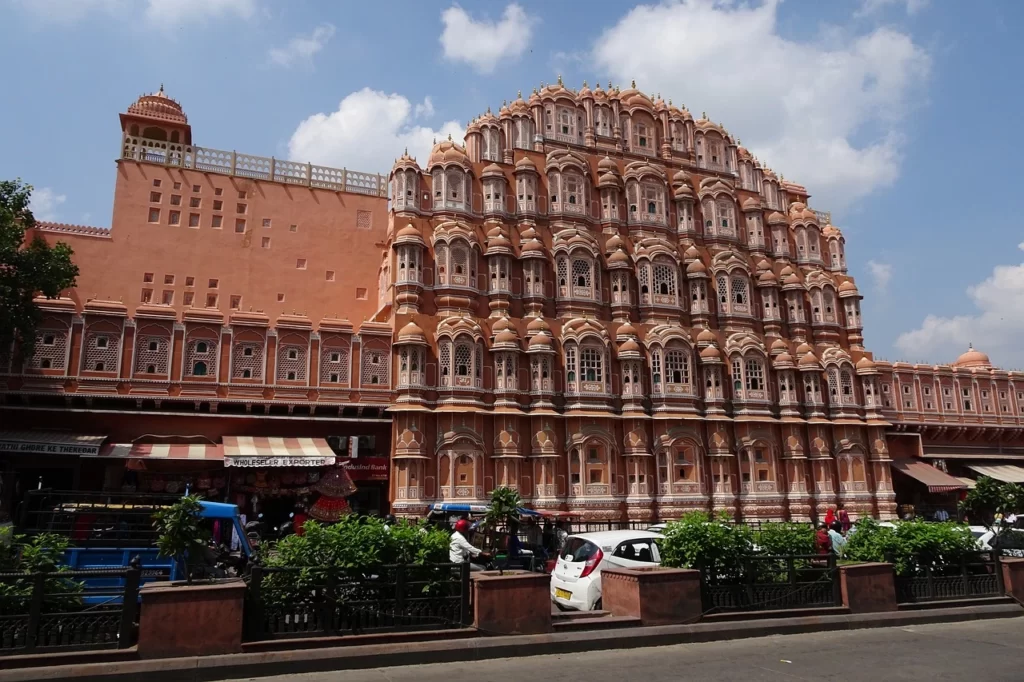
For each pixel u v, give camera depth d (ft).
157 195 123.24
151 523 49.70
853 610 48.55
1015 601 54.49
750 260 155.43
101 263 117.70
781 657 39.34
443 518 97.40
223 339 103.96
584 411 121.90
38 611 32.89
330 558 39.32
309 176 133.80
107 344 98.32
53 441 90.63
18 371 93.56
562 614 44.73
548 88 148.15
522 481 116.37
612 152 149.07
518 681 33.86
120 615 34.37
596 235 139.95
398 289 118.52
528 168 136.26
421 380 111.96
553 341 124.57
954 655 40.01
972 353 187.01
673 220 149.89
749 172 164.76
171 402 99.50
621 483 123.95
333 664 35.55
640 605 43.09
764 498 133.90
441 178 129.08
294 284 128.36
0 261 84.38
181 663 33.14
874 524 56.95
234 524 57.16
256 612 35.91
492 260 127.75
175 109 145.28
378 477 108.06
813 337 156.35
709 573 46.98
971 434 170.09
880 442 148.77
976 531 75.92
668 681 34.17
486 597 39.96
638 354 128.57
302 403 105.19
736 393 138.00
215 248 124.57
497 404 117.50
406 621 38.88
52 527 52.85
